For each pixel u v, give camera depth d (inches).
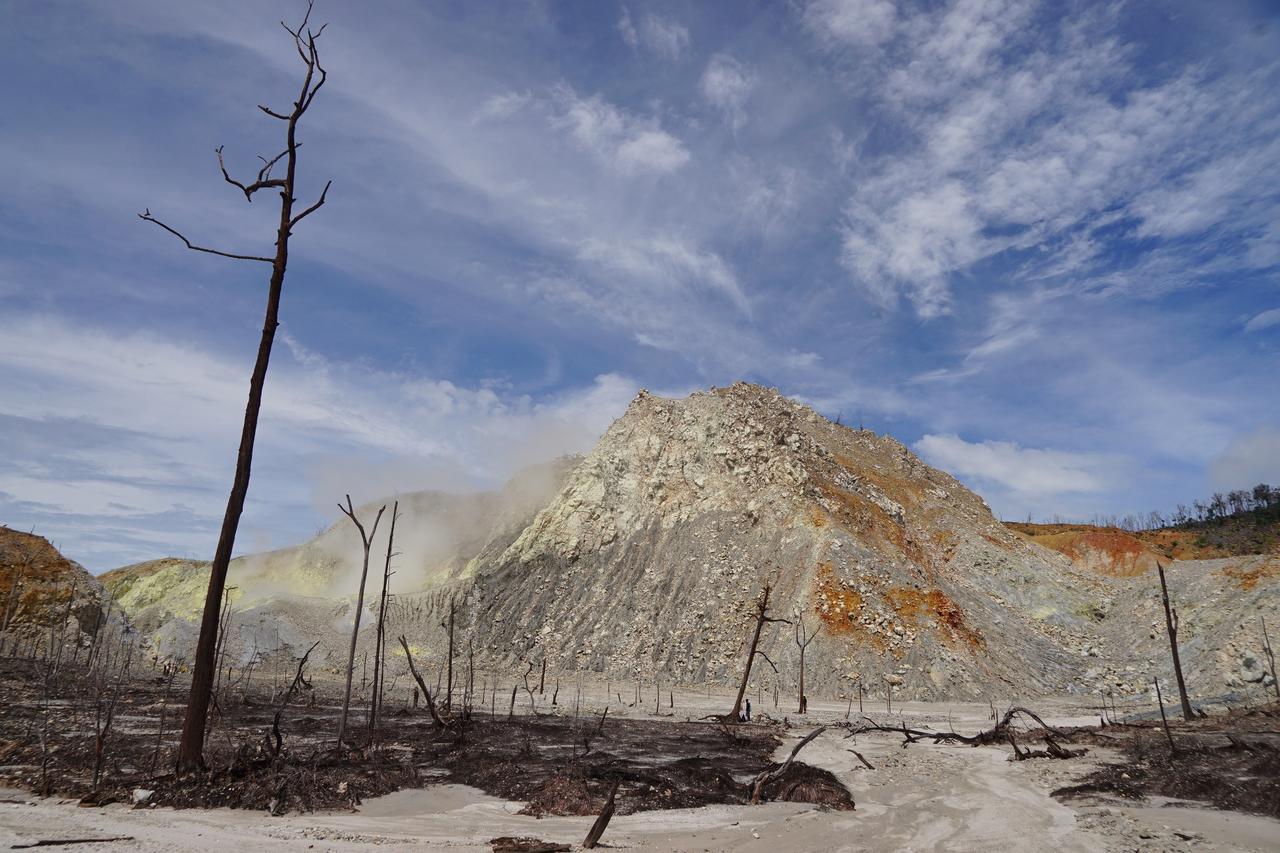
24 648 2258.9
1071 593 3533.5
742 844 698.8
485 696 2438.5
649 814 834.8
